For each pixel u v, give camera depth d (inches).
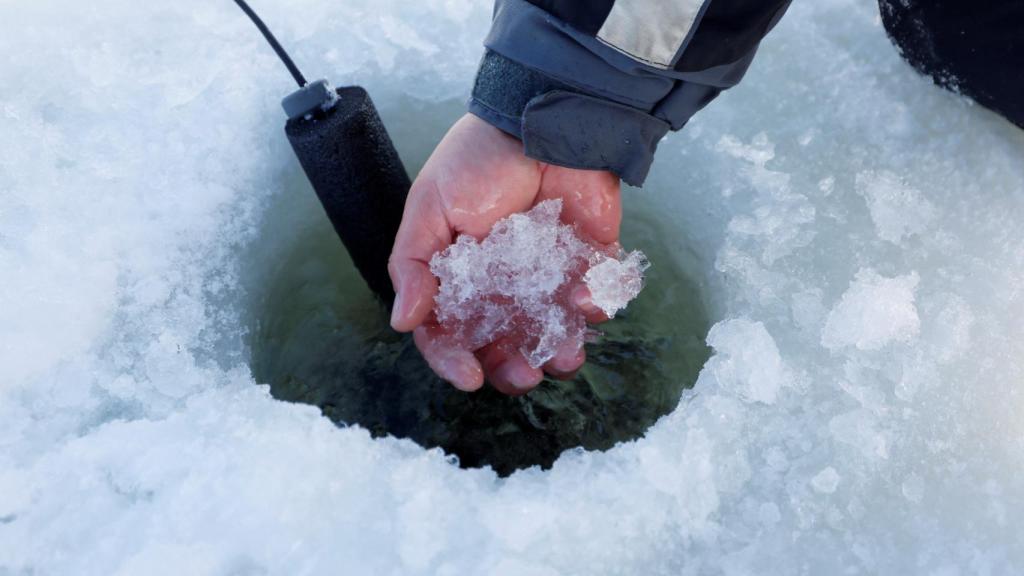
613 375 50.0
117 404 36.9
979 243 42.1
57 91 46.4
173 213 42.9
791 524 33.6
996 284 40.7
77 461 33.8
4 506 32.9
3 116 44.9
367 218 44.5
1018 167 44.4
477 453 47.1
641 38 35.3
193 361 38.8
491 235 42.6
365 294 54.0
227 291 43.0
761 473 34.9
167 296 40.7
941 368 37.9
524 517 32.4
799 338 39.8
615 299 40.9
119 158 44.1
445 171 43.1
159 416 36.7
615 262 41.3
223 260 43.6
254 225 45.8
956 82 46.4
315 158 40.9
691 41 35.5
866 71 48.6
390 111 52.6
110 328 39.0
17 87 46.4
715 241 47.8
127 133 45.1
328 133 40.1
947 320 39.2
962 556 33.2
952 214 43.2
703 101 40.2
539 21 36.3
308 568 31.0
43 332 37.7
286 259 50.6
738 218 45.1
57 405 36.5
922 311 39.8
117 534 31.9
